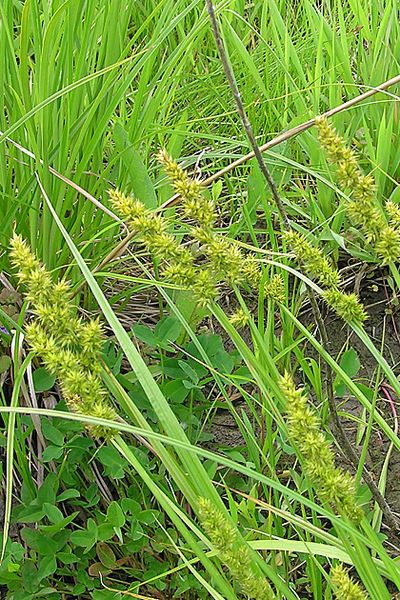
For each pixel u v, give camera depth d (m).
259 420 0.58
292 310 0.60
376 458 0.62
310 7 0.75
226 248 0.42
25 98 0.58
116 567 0.56
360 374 0.66
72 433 0.59
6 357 0.59
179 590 0.55
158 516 0.57
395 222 0.43
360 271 0.71
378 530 0.56
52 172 0.58
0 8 0.57
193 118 0.81
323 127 0.41
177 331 0.60
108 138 0.70
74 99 0.60
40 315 0.40
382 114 0.74
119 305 0.68
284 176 0.70
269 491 0.58
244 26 0.87
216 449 0.62
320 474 0.40
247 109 0.78
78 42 0.60
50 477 0.57
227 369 0.61
